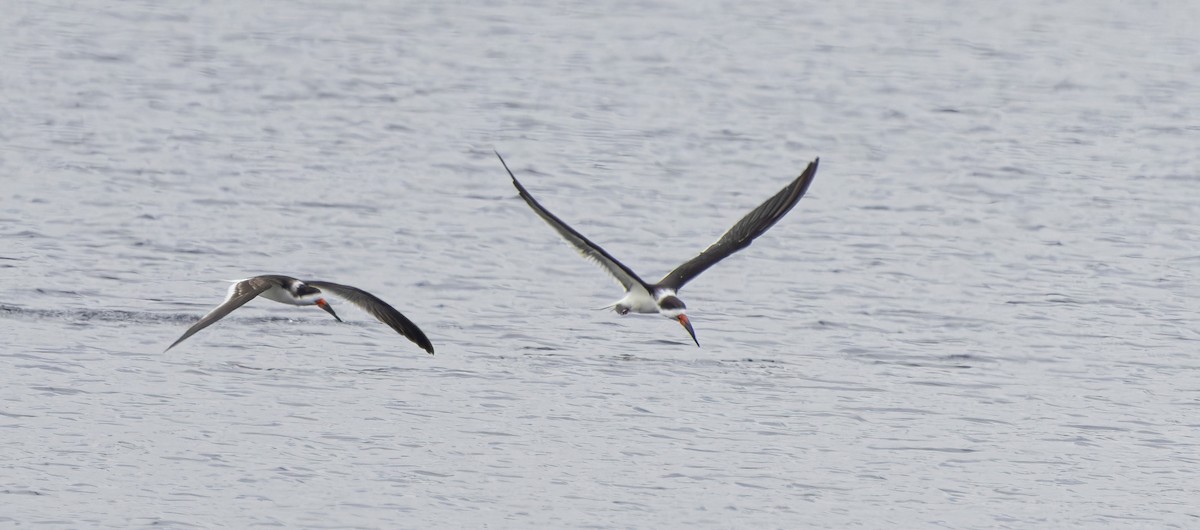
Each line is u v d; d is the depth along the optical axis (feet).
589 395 57.98
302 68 135.03
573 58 146.61
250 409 54.60
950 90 136.87
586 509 47.34
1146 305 73.92
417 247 80.23
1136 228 90.02
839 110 126.31
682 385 59.67
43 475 47.88
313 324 65.31
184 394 55.77
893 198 96.32
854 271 78.59
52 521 44.70
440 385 58.29
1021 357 64.90
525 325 66.95
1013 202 96.02
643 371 61.26
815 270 78.64
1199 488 51.06
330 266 75.92
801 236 85.66
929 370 62.85
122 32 149.07
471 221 86.33
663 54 150.30
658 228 86.79
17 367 57.47
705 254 45.03
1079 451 54.13
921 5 188.85
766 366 62.59
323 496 47.44
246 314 66.18
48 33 145.79
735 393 58.95
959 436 55.26
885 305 72.54
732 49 154.61
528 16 170.81
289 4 172.14
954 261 81.41
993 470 52.13
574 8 177.78
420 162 101.19
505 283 74.23
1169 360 65.00
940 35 167.73
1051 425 56.65
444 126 113.50
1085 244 85.92
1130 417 57.77
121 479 47.96
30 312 65.00
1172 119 126.21
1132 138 118.32
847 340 66.74
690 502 48.24
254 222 83.66
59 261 73.61
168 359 59.57
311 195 90.38
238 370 58.75
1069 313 72.02
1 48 135.95
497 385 58.54
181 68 132.16
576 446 52.60
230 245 78.79
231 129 108.68
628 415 55.98
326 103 120.06
